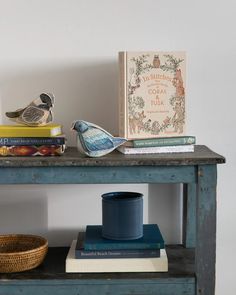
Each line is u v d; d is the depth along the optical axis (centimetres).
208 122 162
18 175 130
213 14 159
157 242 139
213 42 159
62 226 164
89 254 139
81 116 160
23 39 156
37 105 142
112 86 159
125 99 139
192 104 161
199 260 134
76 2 156
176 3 158
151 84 141
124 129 140
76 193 163
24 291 134
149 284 135
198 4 158
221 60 160
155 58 141
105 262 139
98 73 159
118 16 157
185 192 159
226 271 167
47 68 158
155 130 142
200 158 130
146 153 139
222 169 164
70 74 158
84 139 133
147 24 158
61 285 134
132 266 139
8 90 158
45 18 156
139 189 164
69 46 157
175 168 131
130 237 142
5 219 163
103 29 157
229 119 162
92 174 131
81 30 157
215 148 163
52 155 137
